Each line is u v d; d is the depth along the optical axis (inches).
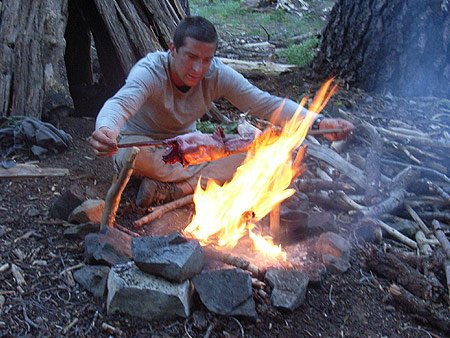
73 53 122.1
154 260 53.6
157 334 52.7
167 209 71.6
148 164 70.8
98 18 111.8
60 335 52.1
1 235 64.2
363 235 72.2
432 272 66.7
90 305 55.5
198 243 56.6
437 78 117.8
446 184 84.7
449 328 58.2
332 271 63.7
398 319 59.6
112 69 115.9
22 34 96.3
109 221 62.4
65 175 79.1
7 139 85.0
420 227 75.9
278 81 125.9
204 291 54.9
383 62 118.3
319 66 125.2
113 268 55.3
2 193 73.3
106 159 85.5
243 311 54.4
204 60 63.7
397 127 101.2
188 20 63.5
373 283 63.8
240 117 104.6
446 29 114.3
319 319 57.3
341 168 83.4
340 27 121.8
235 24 221.5
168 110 69.3
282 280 58.2
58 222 67.3
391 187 80.9
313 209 78.0
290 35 203.9
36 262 60.4
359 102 112.7
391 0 115.0
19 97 91.2
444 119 107.4
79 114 110.3
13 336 51.4
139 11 106.7
